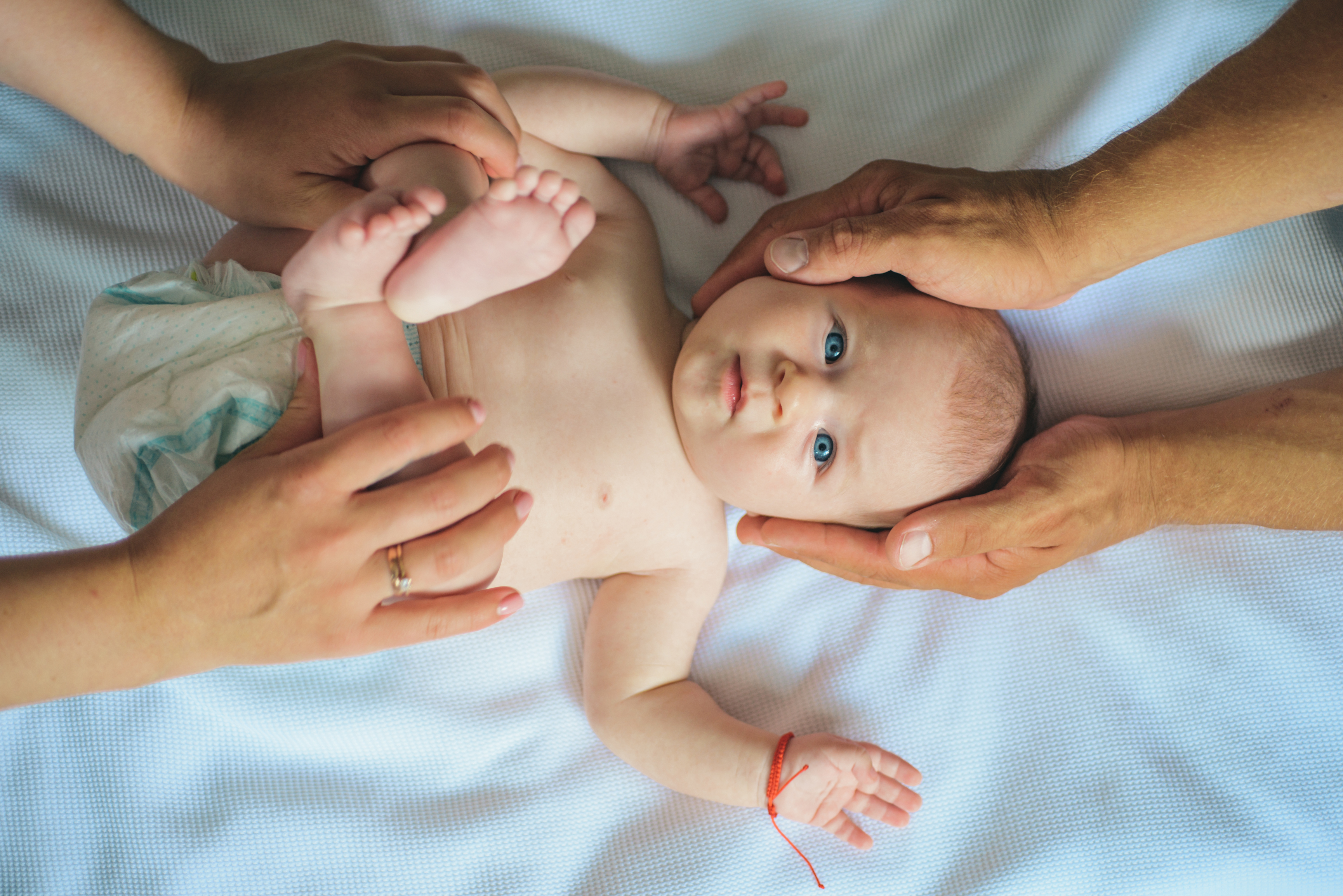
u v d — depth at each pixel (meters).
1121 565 1.73
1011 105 1.77
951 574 1.59
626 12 1.75
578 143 1.68
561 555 1.61
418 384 1.23
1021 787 1.68
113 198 1.66
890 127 1.79
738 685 1.76
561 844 1.66
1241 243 1.71
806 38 1.78
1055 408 1.75
